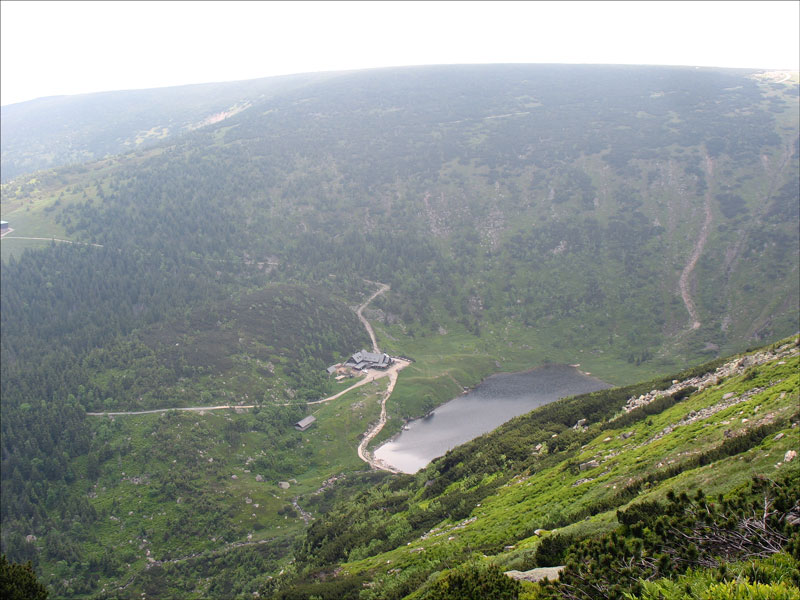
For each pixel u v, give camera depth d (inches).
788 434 1851.6
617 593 1138.0
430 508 3095.5
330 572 2687.0
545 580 1301.7
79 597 4013.3
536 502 2472.9
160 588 4111.7
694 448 2283.5
